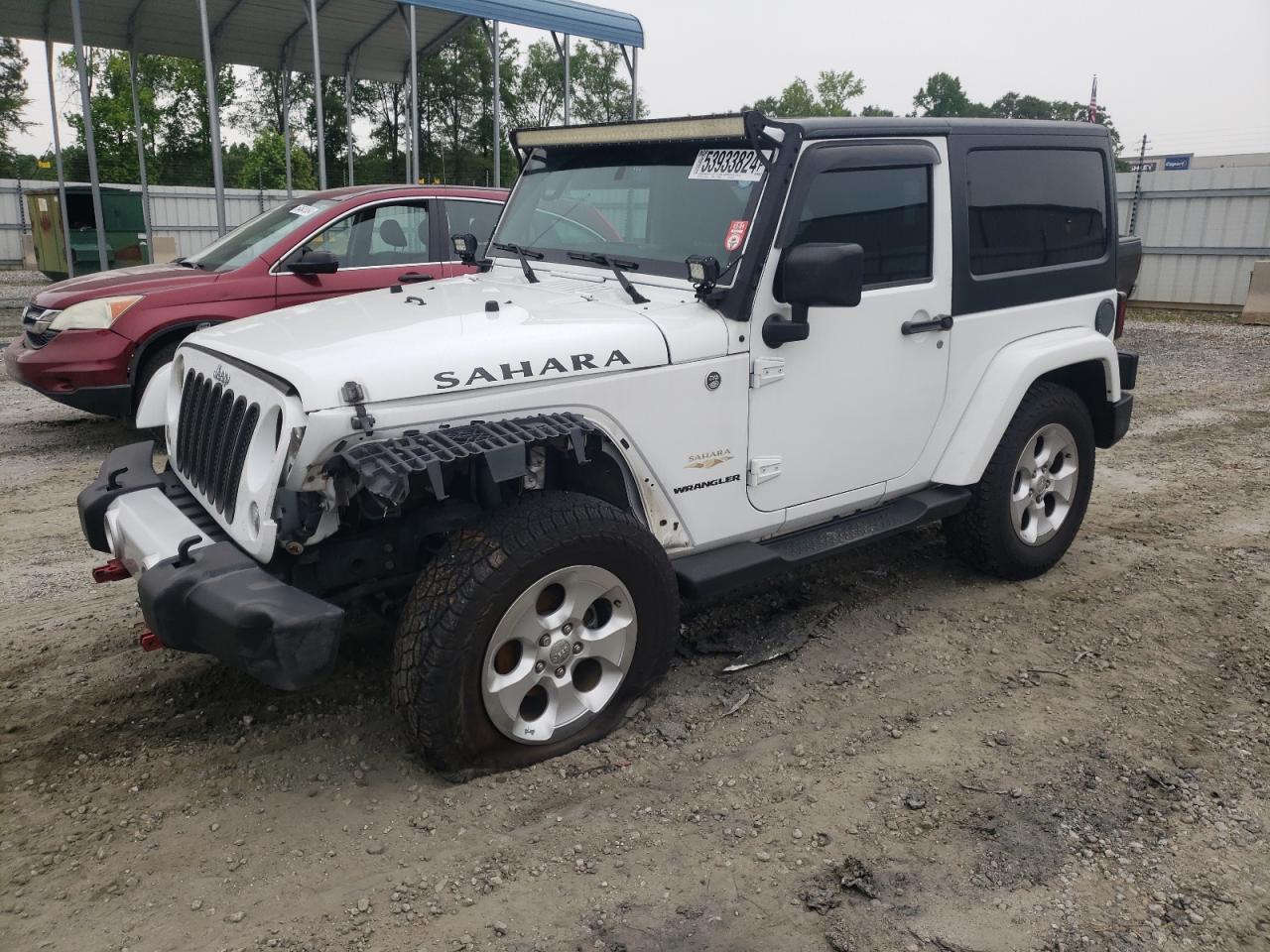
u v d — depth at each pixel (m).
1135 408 8.76
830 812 2.89
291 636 2.48
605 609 3.12
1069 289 4.54
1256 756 3.21
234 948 2.33
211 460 3.12
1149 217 16.41
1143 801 2.96
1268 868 2.67
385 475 2.48
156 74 41.50
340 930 2.40
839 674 3.73
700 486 3.36
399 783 2.98
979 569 4.57
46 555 4.84
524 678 2.94
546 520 2.85
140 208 18.02
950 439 4.14
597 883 2.58
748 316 3.31
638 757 3.14
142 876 2.58
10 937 2.36
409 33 12.09
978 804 2.93
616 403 3.07
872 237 3.67
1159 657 3.89
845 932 2.41
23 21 13.55
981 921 2.45
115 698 3.46
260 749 3.16
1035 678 3.72
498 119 12.44
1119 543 5.19
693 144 3.57
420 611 2.77
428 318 3.16
